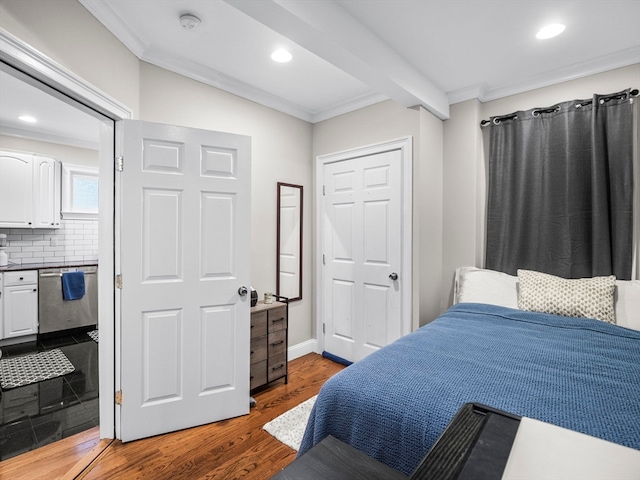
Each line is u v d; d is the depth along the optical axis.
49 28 1.42
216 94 2.63
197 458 1.80
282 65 2.46
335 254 3.29
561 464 0.65
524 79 2.59
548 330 1.80
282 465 1.75
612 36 2.05
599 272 2.25
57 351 3.43
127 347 1.94
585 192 2.34
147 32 2.04
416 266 2.69
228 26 1.99
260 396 2.54
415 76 2.46
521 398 1.06
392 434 1.05
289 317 3.26
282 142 3.17
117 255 1.94
